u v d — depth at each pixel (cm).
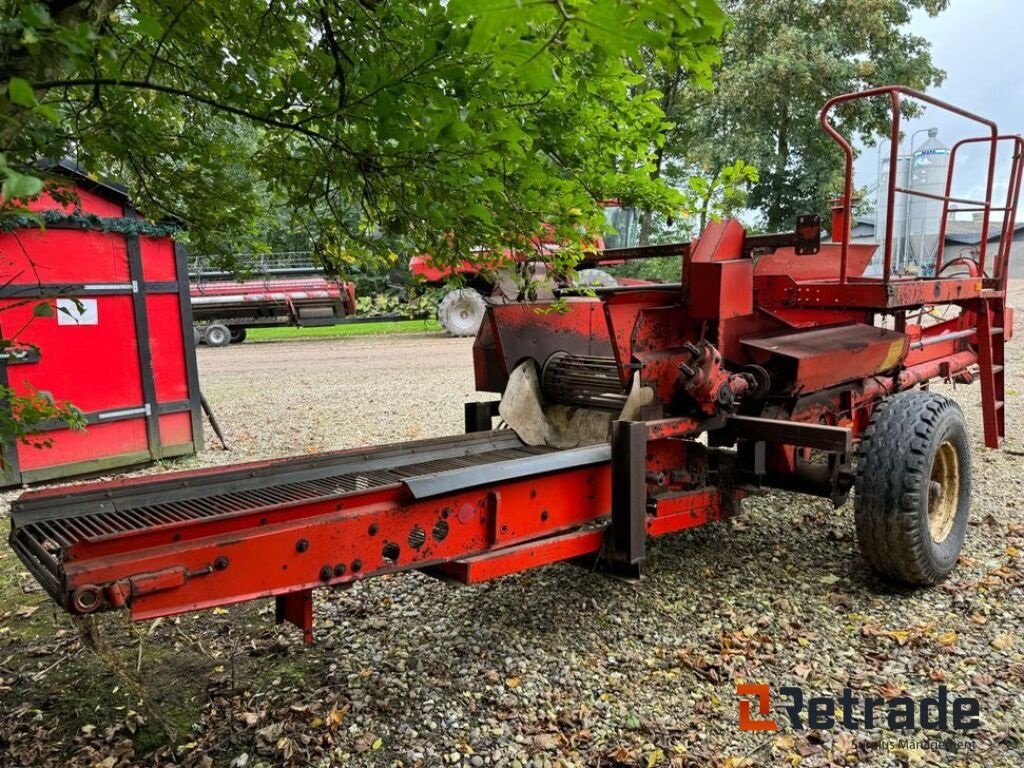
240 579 217
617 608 362
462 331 1797
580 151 239
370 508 248
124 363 640
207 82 221
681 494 346
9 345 238
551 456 301
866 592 373
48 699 295
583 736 265
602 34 135
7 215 162
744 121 2017
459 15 133
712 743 262
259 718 278
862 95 378
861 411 460
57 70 176
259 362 1430
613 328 322
